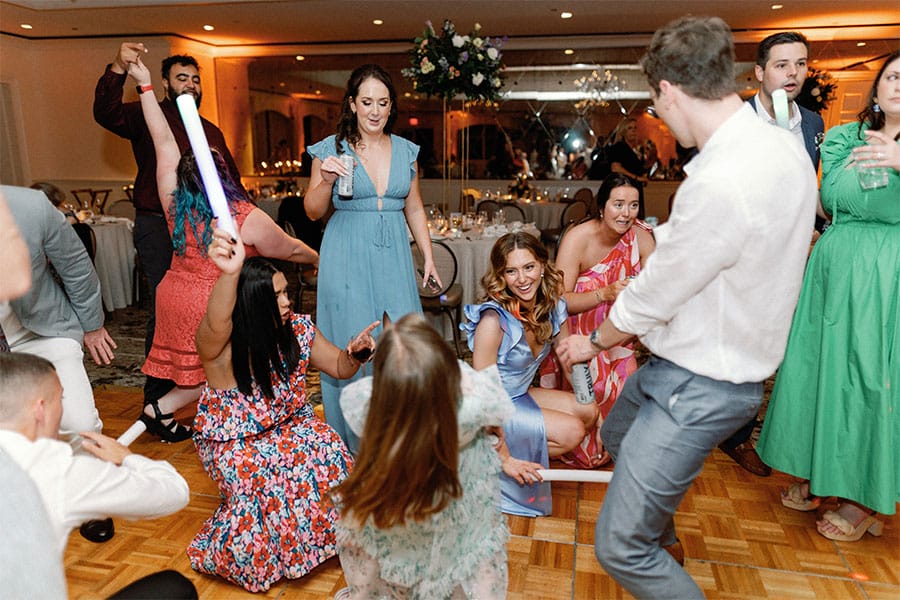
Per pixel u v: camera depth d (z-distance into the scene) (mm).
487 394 1381
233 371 2008
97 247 5500
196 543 2090
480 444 1440
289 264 7562
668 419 1475
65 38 9344
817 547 2254
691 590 1521
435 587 1440
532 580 2070
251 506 1998
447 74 5379
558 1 7086
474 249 4879
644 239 2816
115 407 3525
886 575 2102
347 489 1293
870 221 2092
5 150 9406
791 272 1391
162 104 3318
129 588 1252
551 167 10641
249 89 10828
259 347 1979
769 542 2283
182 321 2781
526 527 2375
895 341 2037
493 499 1476
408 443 1188
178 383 2854
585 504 2543
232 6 7266
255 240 2646
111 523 2291
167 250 3389
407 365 1167
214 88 10422
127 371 4156
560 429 2471
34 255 1997
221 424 2049
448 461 1229
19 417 1298
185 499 1482
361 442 1261
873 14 7727
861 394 2096
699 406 1446
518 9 7320
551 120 10500
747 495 2607
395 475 1208
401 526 1317
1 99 9266
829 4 7199
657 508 1483
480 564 1469
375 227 2613
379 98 2457
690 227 1333
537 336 2379
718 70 1346
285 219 6957
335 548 2070
